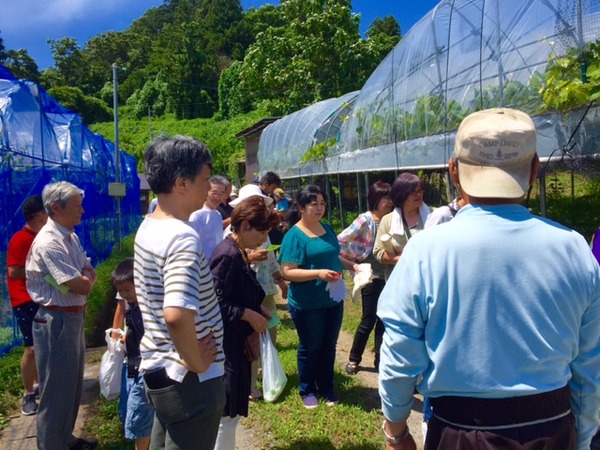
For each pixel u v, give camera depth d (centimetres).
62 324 339
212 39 8206
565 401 163
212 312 233
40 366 340
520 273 156
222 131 5794
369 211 502
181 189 226
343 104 1709
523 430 155
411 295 165
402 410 181
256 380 461
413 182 441
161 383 223
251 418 422
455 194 714
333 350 443
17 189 719
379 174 1326
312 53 3362
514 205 166
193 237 219
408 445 189
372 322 500
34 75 7350
